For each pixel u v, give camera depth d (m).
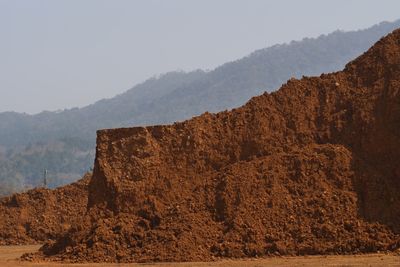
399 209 42.28
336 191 43.25
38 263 42.56
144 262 40.59
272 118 49.19
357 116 47.75
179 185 46.56
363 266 34.91
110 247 42.69
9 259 47.78
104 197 47.16
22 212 72.06
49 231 69.62
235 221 41.94
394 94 47.28
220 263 38.28
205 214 43.44
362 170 44.44
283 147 47.72
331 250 39.88
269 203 42.97
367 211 42.16
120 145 48.94
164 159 48.06
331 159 45.03
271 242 40.97
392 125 46.31
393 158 45.22
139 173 47.22
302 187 43.72
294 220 41.88
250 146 48.19
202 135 49.00
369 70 50.78
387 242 39.94
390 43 51.91
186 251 40.84
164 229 42.88
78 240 44.78
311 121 49.09
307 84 51.28
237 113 50.06
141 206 45.69
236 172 45.16
